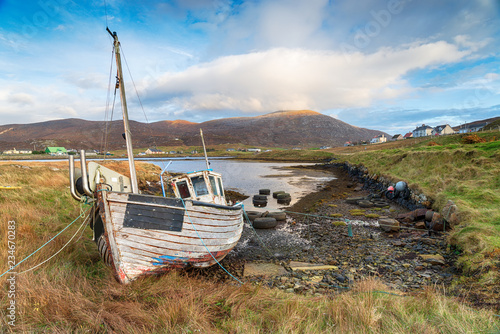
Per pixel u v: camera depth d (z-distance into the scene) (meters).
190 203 6.93
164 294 5.59
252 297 5.35
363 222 13.85
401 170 22.86
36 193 12.39
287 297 5.50
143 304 5.19
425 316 4.36
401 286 6.60
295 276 7.70
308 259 9.22
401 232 11.67
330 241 11.13
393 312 4.48
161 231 6.57
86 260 7.27
